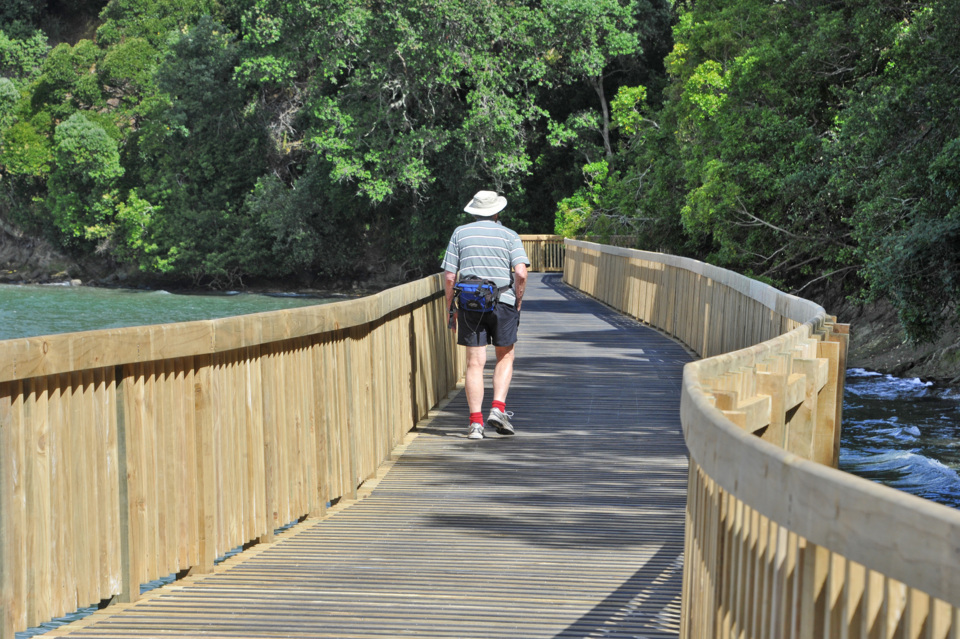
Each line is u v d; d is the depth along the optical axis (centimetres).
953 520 253
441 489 1261
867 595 296
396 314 1516
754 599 394
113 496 810
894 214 3722
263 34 8362
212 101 10019
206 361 911
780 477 350
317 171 9544
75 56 11350
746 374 725
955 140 3225
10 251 11800
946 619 265
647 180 7169
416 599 842
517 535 1051
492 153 8406
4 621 689
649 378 2211
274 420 1042
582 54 8112
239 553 993
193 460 907
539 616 797
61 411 747
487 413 1788
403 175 8156
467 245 1558
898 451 2688
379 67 8038
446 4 7612
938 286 3450
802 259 5459
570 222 7938
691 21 6216
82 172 10588
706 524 500
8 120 11238
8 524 694
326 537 1050
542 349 2745
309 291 10444
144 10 11875
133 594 831
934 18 3809
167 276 10938
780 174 4769
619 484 1282
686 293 2831
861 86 4256
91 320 7506
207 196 10312
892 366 4284
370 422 1326
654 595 852
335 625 777
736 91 5066
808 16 5138
